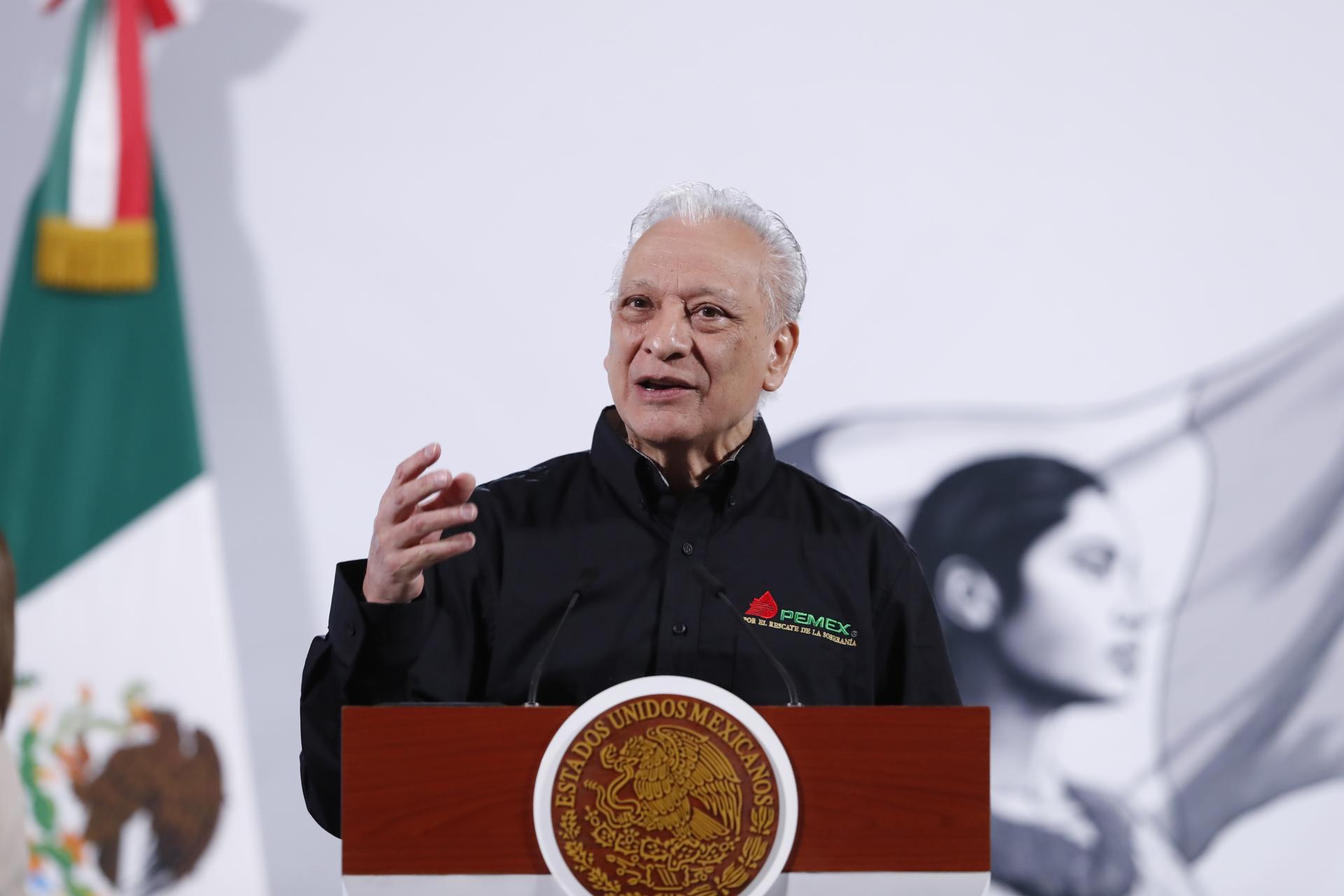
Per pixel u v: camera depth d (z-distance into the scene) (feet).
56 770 38.34
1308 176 40.06
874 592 21.76
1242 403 39.60
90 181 39.63
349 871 14.61
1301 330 39.75
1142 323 39.78
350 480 39.22
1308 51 40.32
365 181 39.78
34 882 38.01
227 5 40.11
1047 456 39.45
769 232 21.86
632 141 40.01
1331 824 38.60
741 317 20.79
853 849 14.80
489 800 14.75
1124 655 39.01
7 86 39.68
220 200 39.75
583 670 20.40
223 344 39.52
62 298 39.40
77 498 39.04
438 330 39.45
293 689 39.09
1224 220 40.01
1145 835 38.52
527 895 14.64
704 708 14.88
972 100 40.24
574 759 14.70
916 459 39.42
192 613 39.01
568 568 21.09
